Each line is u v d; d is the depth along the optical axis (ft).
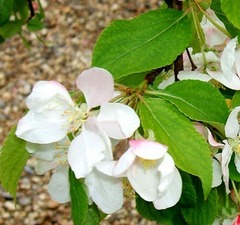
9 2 0.82
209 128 0.55
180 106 0.51
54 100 0.52
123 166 0.48
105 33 0.54
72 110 0.51
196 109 0.51
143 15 0.55
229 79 0.56
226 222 0.60
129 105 0.52
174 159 0.49
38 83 0.51
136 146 0.48
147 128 0.50
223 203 0.59
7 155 0.55
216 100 0.52
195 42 0.61
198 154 0.49
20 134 0.51
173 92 0.52
